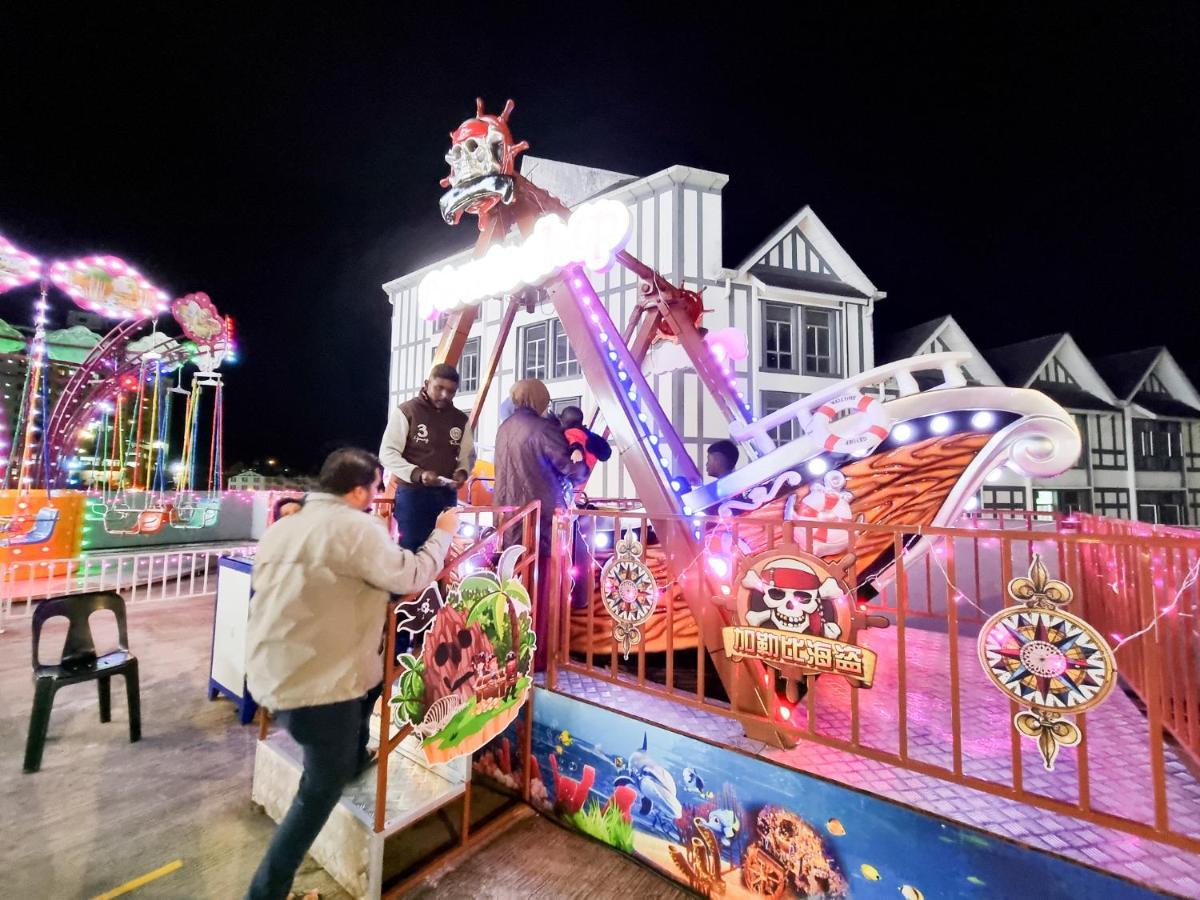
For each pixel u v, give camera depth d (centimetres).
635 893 249
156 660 563
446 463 374
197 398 1349
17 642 612
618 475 1473
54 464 1177
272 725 393
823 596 220
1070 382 2295
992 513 562
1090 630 174
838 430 295
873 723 274
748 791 236
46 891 246
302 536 217
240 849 278
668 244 1496
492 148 403
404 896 245
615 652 292
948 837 194
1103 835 184
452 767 284
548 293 398
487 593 275
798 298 1620
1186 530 311
